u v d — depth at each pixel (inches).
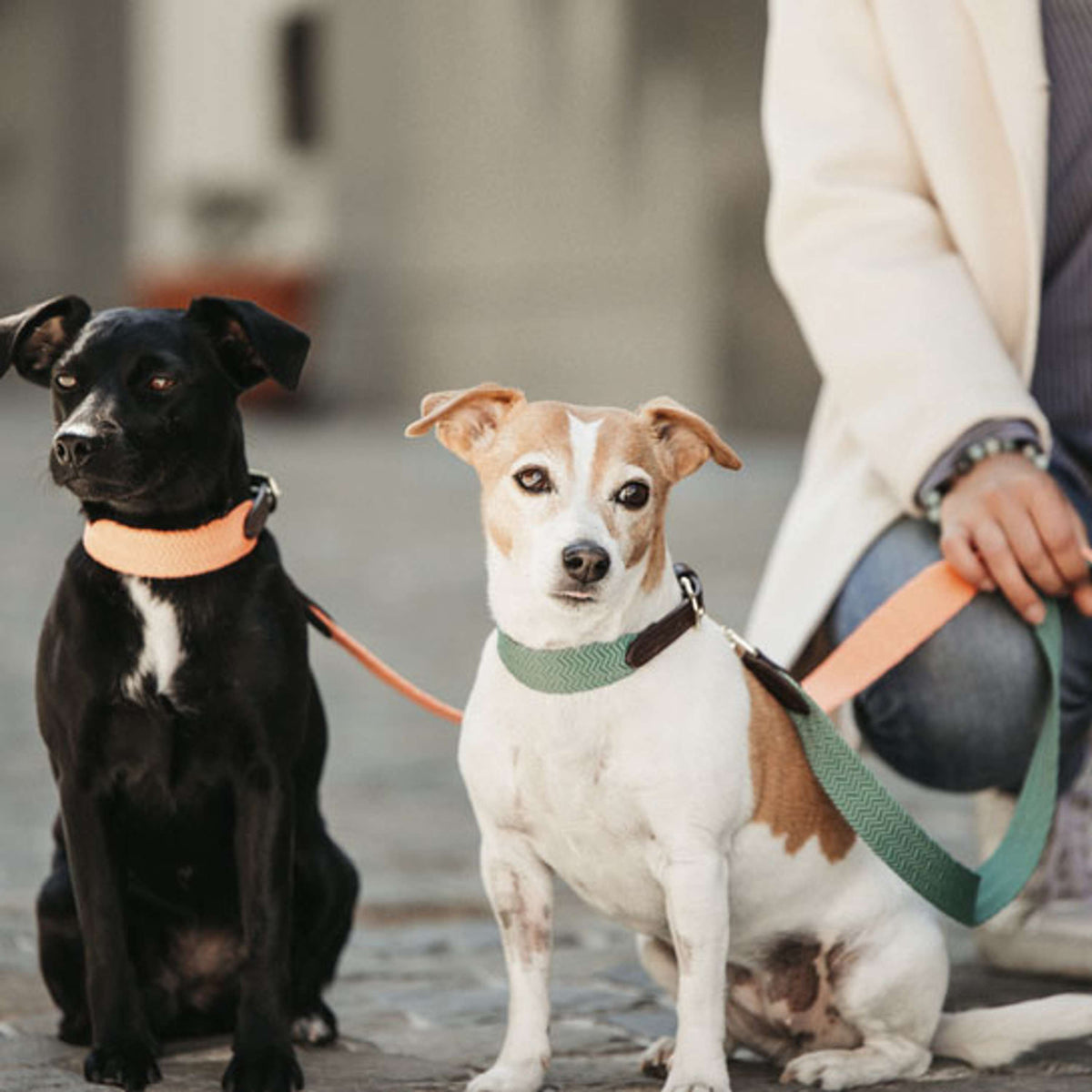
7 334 166.1
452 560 594.9
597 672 147.3
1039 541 173.5
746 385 1056.2
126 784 164.7
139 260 1392.7
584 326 1129.4
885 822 158.1
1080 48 186.7
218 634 162.1
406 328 1237.1
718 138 1053.8
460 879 250.4
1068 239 191.8
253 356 169.3
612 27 1103.6
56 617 163.6
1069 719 187.6
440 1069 165.2
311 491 786.8
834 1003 161.5
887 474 183.2
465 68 1193.4
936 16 190.5
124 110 1505.9
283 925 163.9
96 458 156.7
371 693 395.2
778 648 189.2
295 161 1296.8
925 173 193.8
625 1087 157.0
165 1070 164.6
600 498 146.1
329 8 1266.0
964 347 181.8
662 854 148.6
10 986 194.1
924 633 176.4
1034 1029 160.4
